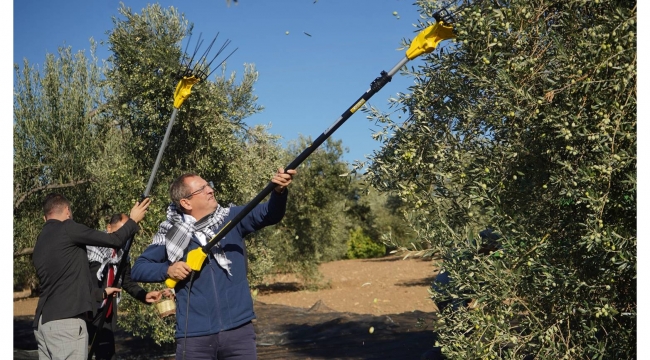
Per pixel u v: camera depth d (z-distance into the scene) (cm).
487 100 379
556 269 353
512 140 369
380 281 2566
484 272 363
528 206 382
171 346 973
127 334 1046
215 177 931
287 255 2208
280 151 1139
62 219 564
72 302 540
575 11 361
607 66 336
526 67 356
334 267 3475
